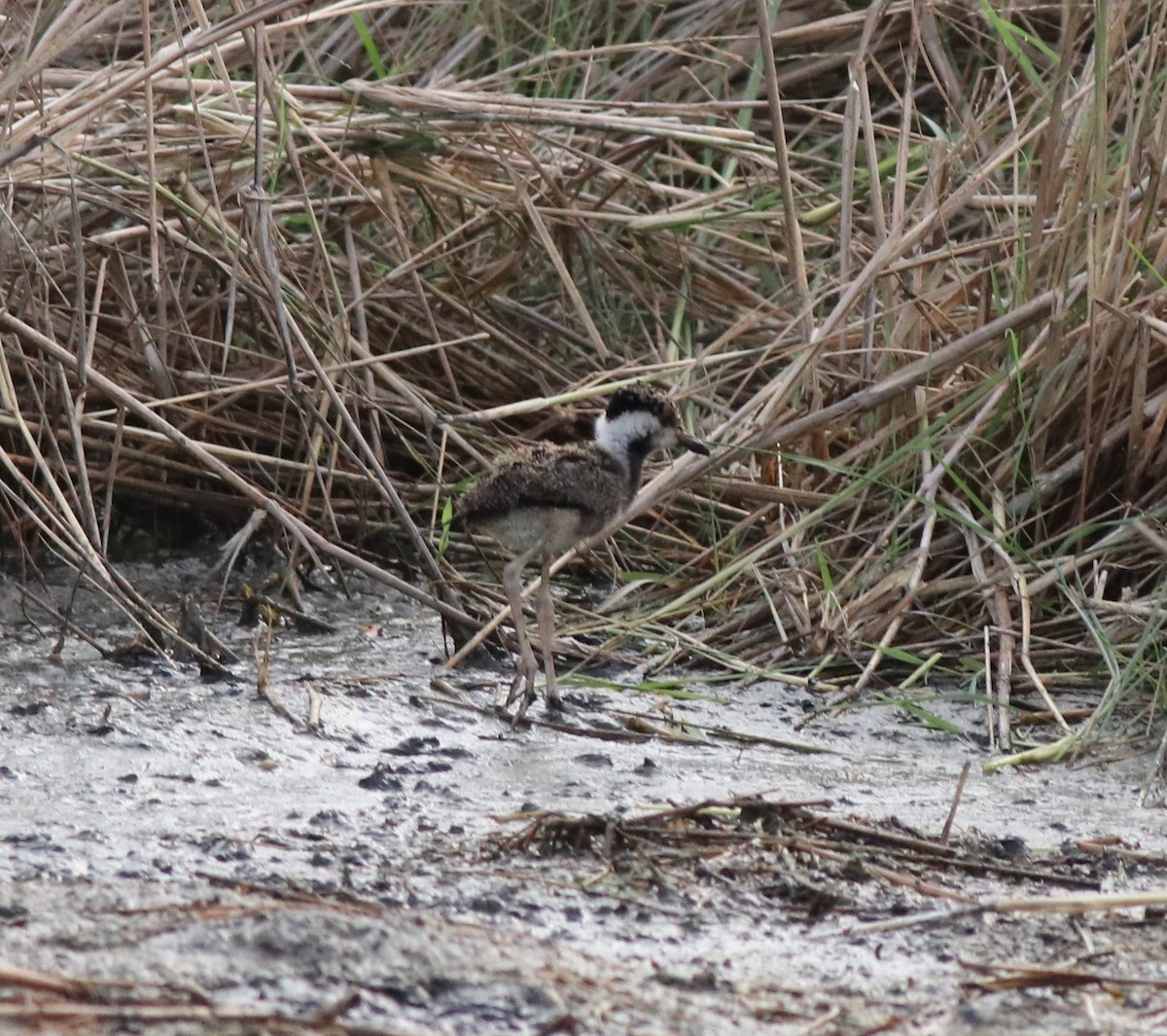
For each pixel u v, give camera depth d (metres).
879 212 11.71
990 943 6.14
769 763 8.57
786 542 10.93
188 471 12.09
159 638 10.17
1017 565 10.22
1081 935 6.22
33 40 11.05
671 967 5.77
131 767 8.05
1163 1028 5.37
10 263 11.26
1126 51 11.20
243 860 6.72
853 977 5.77
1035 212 10.97
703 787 8.07
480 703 9.40
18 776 7.80
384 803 7.66
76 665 9.81
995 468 10.91
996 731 9.13
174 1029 4.87
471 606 10.73
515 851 6.96
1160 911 6.48
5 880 6.29
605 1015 5.23
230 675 9.71
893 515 10.95
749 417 11.41
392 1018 5.11
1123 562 10.24
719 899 6.48
